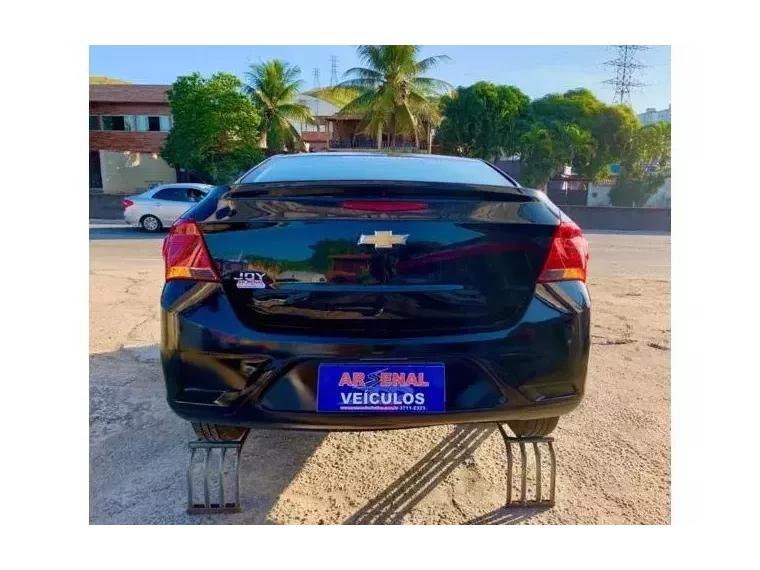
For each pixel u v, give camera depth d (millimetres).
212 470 2355
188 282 1766
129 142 24844
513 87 21562
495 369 1756
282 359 1716
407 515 2074
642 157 22188
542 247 1810
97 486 2223
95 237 11641
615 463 2422
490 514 2086
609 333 4379
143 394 3080
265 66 23953
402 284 1751
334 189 1757
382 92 21562
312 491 2209
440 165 2484
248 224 1739
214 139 20578
